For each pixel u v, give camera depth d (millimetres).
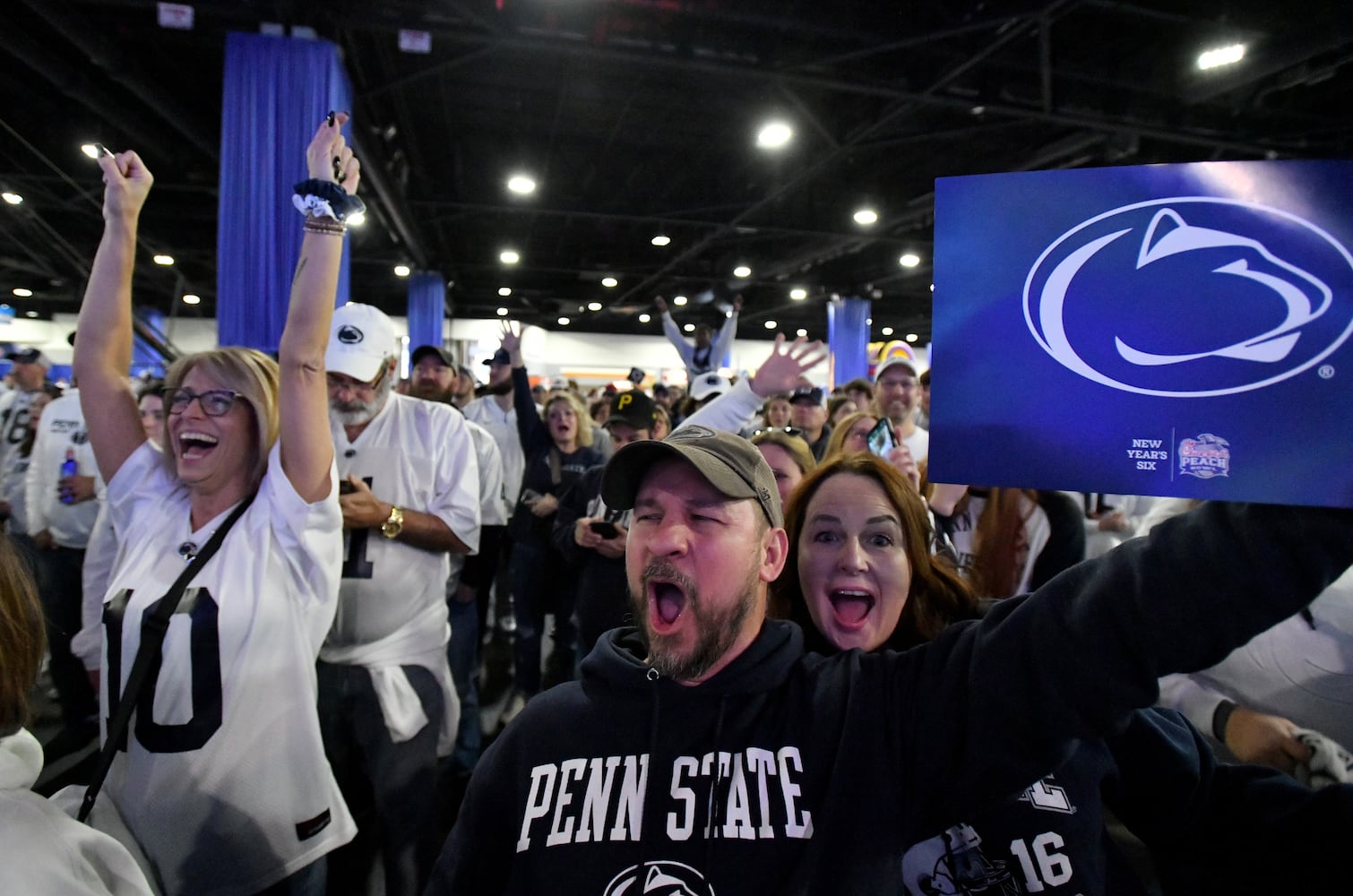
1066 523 1915
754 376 1779
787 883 762
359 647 1800
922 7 5324
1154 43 5801
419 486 1957
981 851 916
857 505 1211
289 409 1351
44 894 593
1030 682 783
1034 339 747
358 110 6355
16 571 693
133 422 1532
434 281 13656
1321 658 1368
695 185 9766
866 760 833
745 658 904
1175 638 708
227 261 4387
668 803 828
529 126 8070
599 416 7270
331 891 1948
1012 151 8375
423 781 1783
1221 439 681
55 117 7281
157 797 1257
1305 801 951
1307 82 5801
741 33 5652
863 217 10141
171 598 1291
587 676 987
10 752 667
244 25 4883
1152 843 1051
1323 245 665
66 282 12406
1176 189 711
